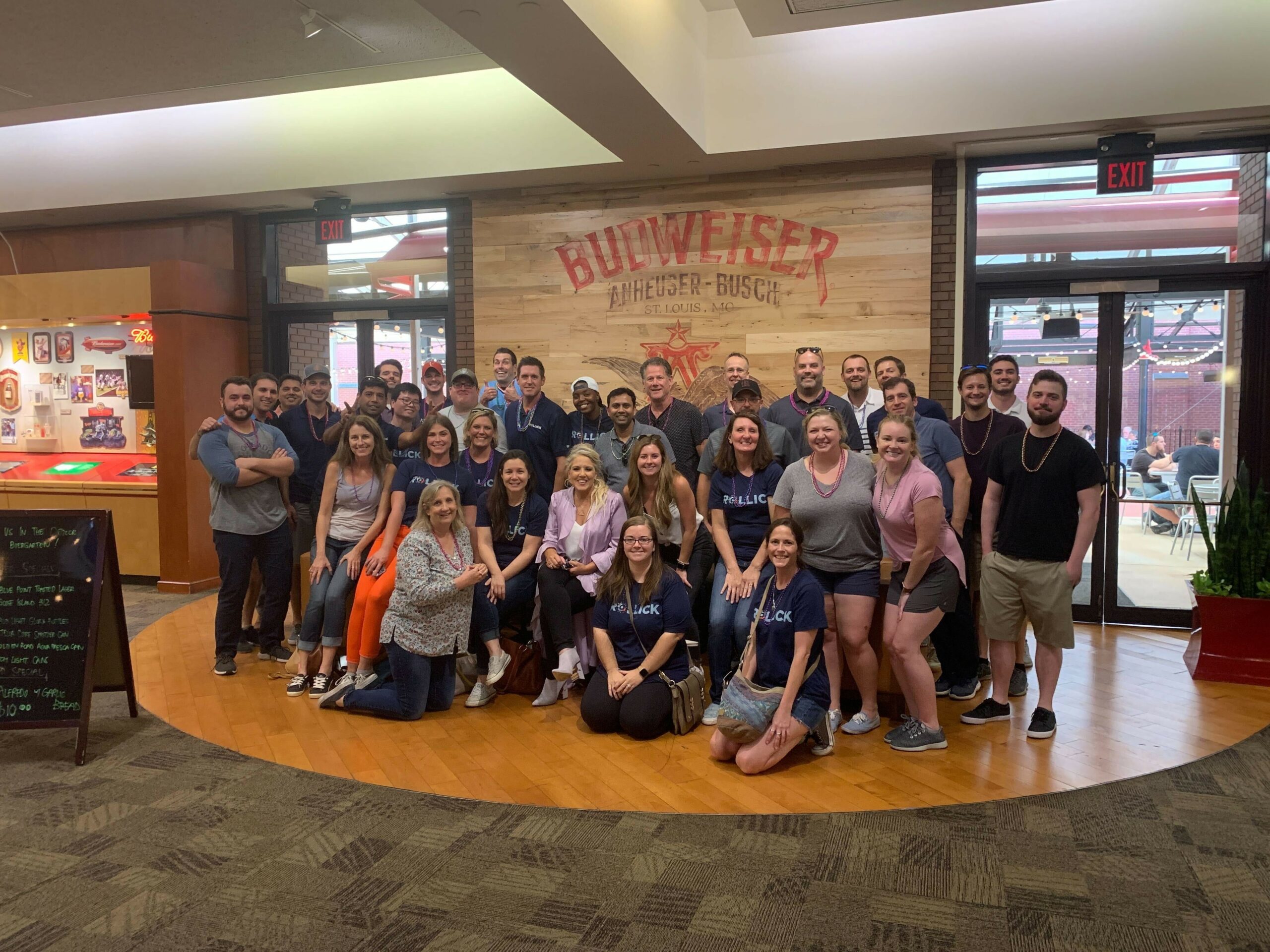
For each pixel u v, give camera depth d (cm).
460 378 575
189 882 278
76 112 727
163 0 518
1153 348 623
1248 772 362
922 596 388
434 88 697
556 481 550
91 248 861
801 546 373
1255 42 531
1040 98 566
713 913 259
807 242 669
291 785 354
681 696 413
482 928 252
